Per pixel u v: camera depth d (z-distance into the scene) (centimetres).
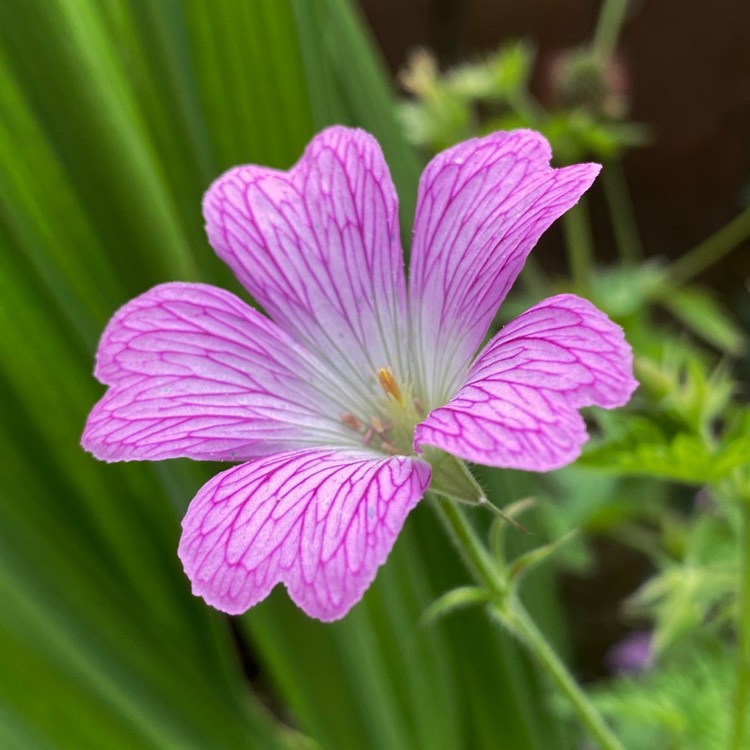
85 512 11
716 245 20
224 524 6
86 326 11
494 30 23
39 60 10
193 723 11
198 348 7
